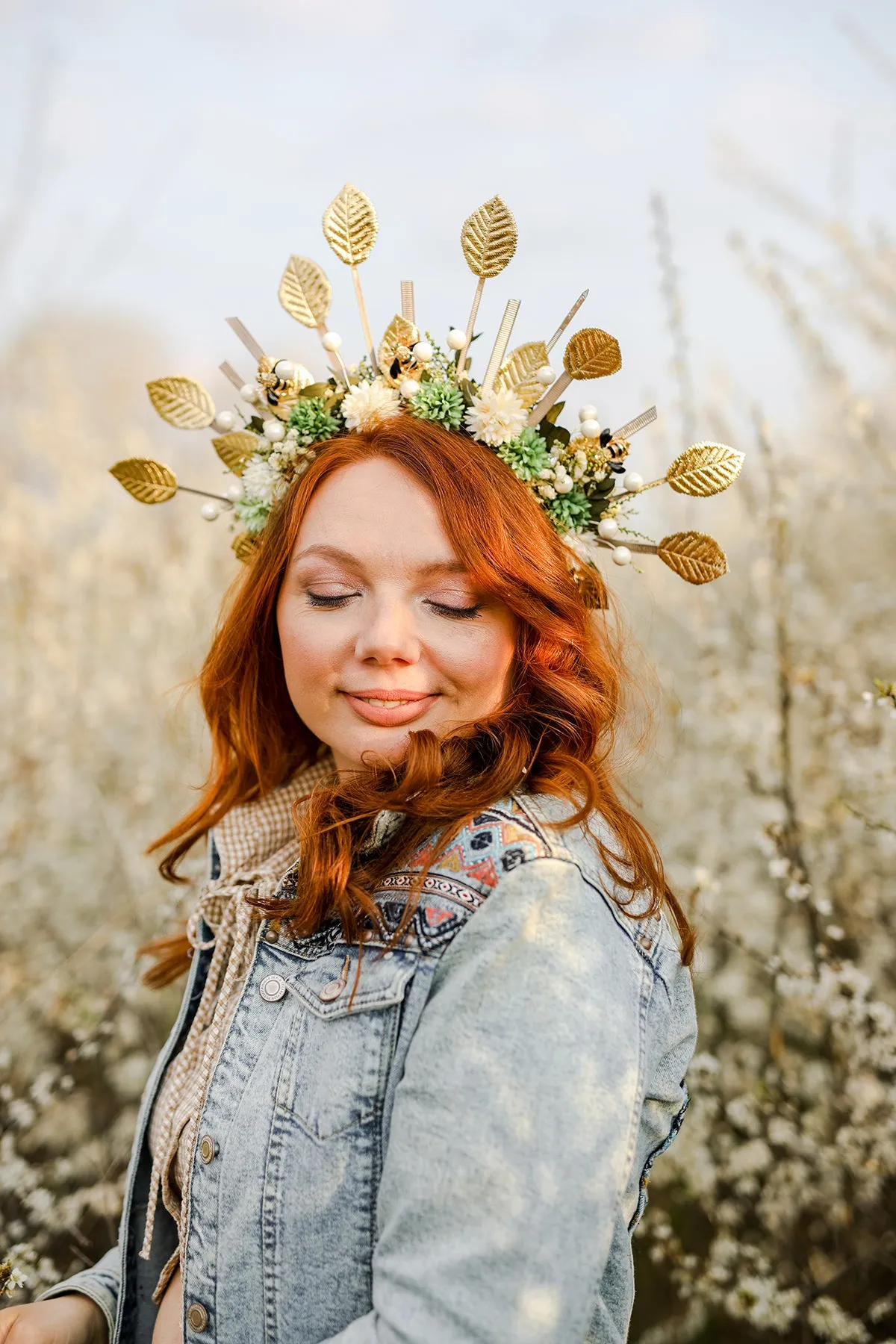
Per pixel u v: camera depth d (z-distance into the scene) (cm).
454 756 109
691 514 265
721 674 261
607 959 94
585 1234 82
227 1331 98
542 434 126
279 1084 99
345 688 112
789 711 230
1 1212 208
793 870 210
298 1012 102
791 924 250
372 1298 92
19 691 321
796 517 283
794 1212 212
